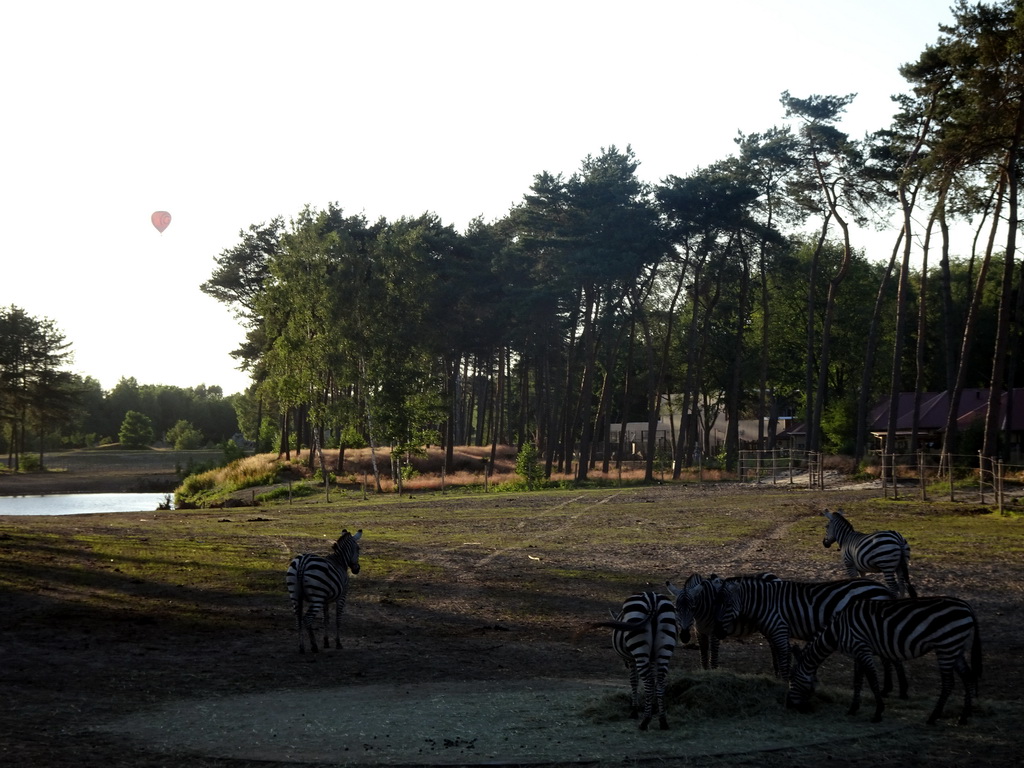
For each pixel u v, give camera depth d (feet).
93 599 69.51
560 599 71.87
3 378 371.15
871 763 31.83
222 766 31.73
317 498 201.26
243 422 533.96
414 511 152.66
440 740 34.83
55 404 385.09
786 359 318.24
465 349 276.41
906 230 186.60
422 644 57.16
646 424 380.78
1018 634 57.21
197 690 44.60
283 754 33.09
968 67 144.97
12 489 318.86
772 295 315.58
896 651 37.04
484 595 73.77
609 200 234.99
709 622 42.93
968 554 85.66
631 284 244.63
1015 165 150.10
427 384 229.66
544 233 250.57
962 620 36.27
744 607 43.24
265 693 44.01
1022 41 135.74
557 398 322.34
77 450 562.25
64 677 46.57
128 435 593.83
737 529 111.24
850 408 243.60
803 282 309.63
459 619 65.16
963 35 146.92
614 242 226.79
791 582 43.21
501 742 34.47
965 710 36.86
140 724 37.40
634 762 32.01
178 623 62.34
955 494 140.05
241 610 67.31
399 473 212.64
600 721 37.58
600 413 272.72
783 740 34.63
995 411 147.33
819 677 47.96
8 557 85.92
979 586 71.82
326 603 54.95
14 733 35.19
